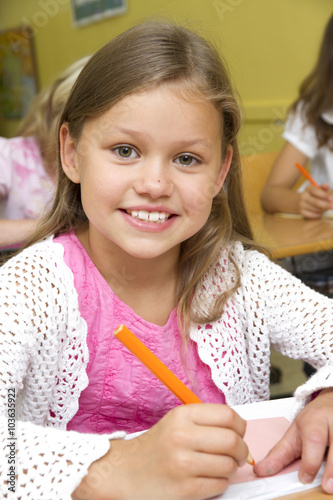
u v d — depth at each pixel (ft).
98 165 2.26
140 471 1.65
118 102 2.20
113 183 2.22
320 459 1.81
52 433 1.81
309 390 2.17
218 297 2.69
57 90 5.12
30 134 5.79
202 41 2.52
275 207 6.43
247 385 2.77
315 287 5.39
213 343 2.65
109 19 13.20
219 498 1.65
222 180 2.68
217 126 2.39
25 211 5.81
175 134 2.18
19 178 5.80
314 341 2.62
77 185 2.76
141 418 2.68
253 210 6.75
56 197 2.80
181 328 2.66
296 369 6.94
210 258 2.72
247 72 10.75
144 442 1.72
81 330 2.50
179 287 2.72
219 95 2.37
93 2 13.60
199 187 2.27
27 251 2.57
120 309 2.61
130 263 2.58
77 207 2.79
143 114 2.16
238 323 2.74
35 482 1.65
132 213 2.27
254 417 2.18
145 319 2.66
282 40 9.95
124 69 2.23
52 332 2.40
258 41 10.38
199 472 1.60
